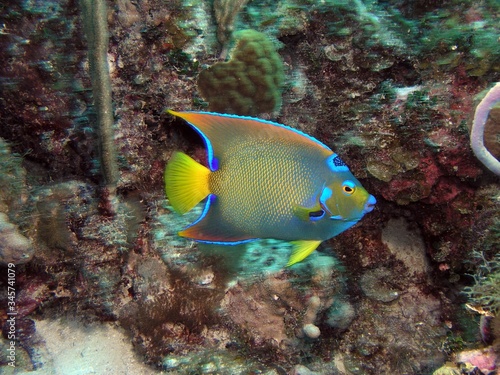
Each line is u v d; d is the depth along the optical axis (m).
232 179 0.68
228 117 0.67
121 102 0.90
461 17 0.88
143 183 0.95
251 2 0.92
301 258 0.71
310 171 0.67
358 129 0.91
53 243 0.90
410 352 0.96
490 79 0.86
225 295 0.94
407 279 1.00
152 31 0.88
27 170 0.93
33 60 0.86
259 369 0.91
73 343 0.92
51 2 0.84
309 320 0.91
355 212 0.68
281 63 0.89
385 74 0.92
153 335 0.91
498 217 0.86
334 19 0.91
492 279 0.82
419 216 0.94
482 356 0.77
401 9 0.92
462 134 0.84
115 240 0.92
